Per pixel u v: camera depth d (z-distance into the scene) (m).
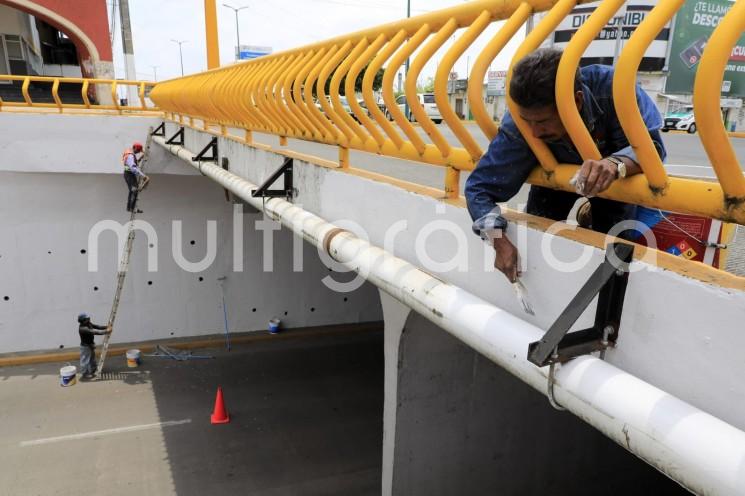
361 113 2.55
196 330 11.38
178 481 7.15
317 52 2.91
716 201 1.13
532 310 1.69
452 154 2.09
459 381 3.87
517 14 1.58
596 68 1.44
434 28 1.97
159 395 9.34
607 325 1.42
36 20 19.69
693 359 1.22
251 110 3.79
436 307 2.03
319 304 12.11
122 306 10.80
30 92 16.27
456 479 4.14
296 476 7.33
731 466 1.00
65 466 7.38
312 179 3.36
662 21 1.08
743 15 0.94
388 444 3.87
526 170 1.59
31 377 9.77
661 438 1.12
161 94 7.52
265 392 9.58
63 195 9.88
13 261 9.96
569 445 4.83
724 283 1.15
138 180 8.67
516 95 1.35
